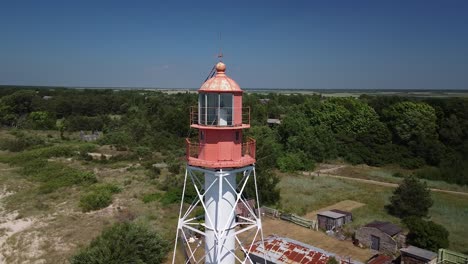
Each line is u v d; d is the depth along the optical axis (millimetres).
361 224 32781
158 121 81562
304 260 21844
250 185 37125
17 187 43312
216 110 13922
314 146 63750
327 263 21234
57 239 29031
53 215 34562
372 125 70938
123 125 83875
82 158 59844
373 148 67188
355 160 63750
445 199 42969
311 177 52469
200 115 14336
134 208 36781
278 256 22547
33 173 49469
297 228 32188
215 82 13938
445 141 66375
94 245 24438
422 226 27156
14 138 74062
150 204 38062
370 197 42531
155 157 63500
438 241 26359
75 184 44875
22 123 90062
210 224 14602
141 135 76250
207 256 14961
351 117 74125
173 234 28953
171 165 54250
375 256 25438
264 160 50906
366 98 95562
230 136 14164
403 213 35812
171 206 37250
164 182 45625
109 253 22391
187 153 14883
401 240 27453
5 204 37531
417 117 67062
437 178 53688
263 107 89562
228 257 14820
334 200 41062
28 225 32062
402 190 36969
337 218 32062
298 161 57531
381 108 78562
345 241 29703
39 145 67312
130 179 48219
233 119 14016
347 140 69250
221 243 14430
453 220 35188
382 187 47531
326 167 60469
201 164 13930
